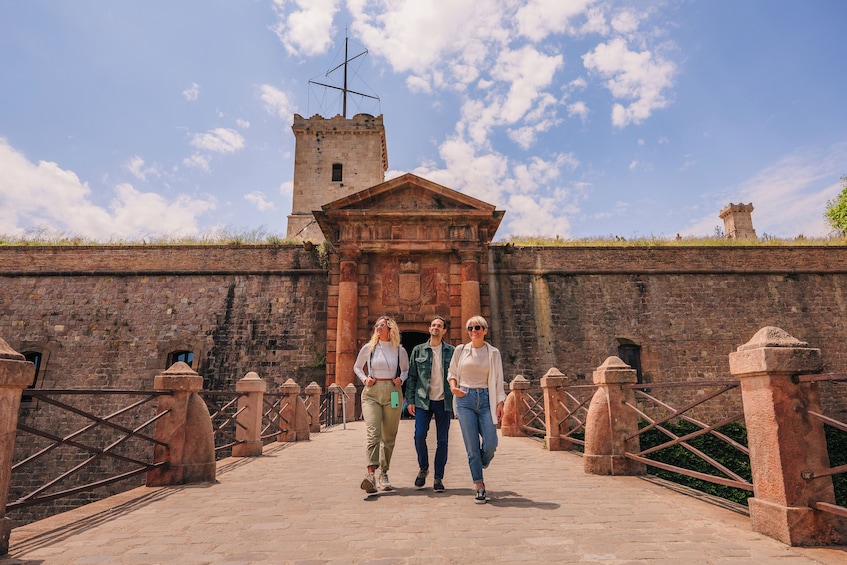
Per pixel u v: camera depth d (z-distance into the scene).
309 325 22.53
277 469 7.98
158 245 23.31
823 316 23.31
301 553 3.90
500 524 4.63
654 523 4.64
